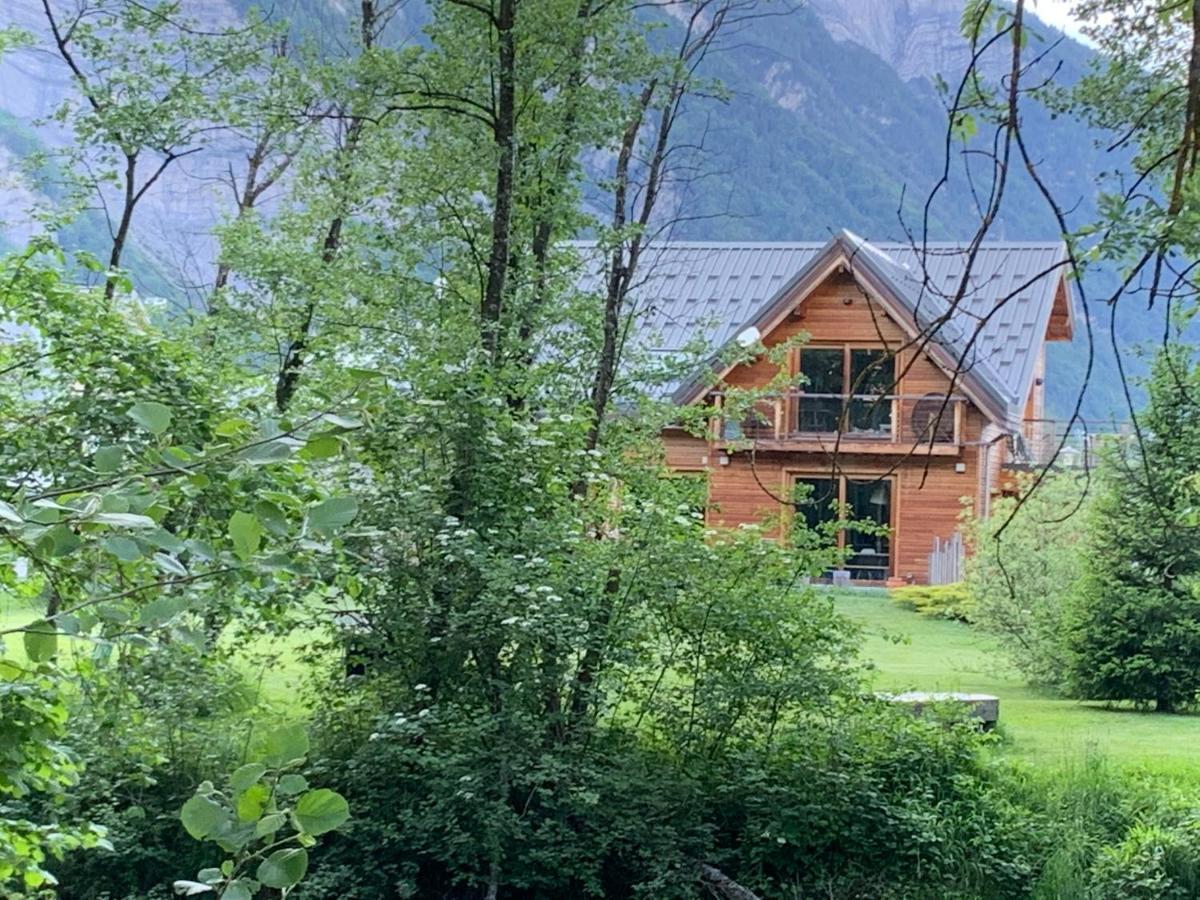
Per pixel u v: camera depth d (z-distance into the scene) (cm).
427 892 996
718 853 989
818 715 1058
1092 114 471
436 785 948
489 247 1316
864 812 984
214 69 1247
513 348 1216
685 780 999
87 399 813
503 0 1217
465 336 1151
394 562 995
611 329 1255
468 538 988
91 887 957
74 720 909
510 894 990
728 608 1040
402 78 1265
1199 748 1197
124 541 261
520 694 999
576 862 966
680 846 985
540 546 1023
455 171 1277
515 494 1059
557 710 1027
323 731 1035
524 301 1267
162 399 839
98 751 922
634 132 1281
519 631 979
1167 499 842
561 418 1083
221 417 841
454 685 1030
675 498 1138
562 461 1085
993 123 348
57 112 1245
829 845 989
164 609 279
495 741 991
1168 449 777
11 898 573
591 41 1283
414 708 1027
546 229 1312
